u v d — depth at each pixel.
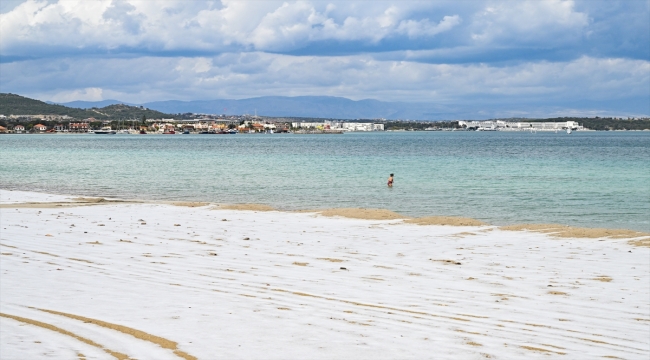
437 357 10.26
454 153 115.69
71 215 30.28
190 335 11.15
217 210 33.31
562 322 12.61
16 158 96.19
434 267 18.42
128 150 130.88
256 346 10.60
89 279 15.78
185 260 18.86
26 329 11.31
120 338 10.88
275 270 17.55
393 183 52.72
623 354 10.65
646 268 18.41
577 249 21.78
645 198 41.47
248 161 88.12
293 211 33.34
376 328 11.84
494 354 10.48
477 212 34.84
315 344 10.79
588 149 134.00
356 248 21.70
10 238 22.44
